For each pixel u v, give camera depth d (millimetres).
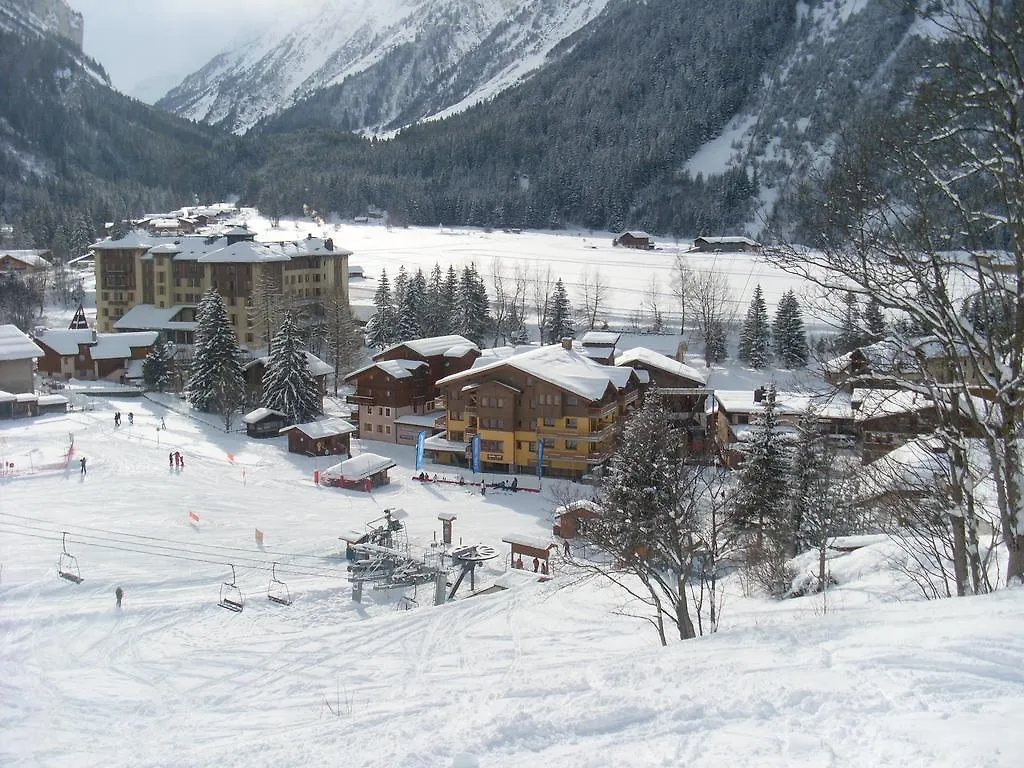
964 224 17938
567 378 75188
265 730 25844
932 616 15680
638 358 85000
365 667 33531
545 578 48094
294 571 49250
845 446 44438
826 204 18484
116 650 36781
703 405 81438
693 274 150750
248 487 67000
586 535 37812
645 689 14203
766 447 44219
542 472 74938
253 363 95312
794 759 10461
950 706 11289
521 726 12945
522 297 148625
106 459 70188
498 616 40750
